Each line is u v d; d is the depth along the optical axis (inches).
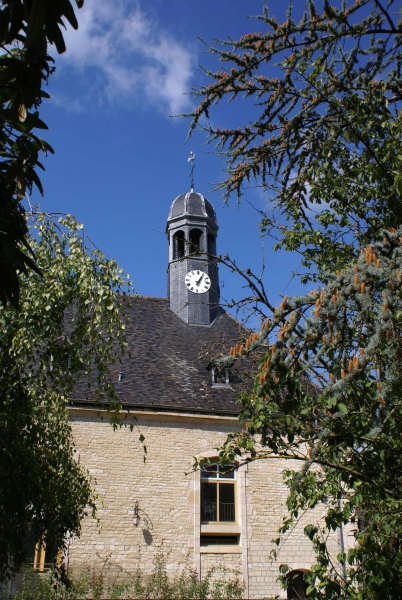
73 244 357.7
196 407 658.2
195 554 597.0
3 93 146.8
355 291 176.7
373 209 292.4
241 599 569.9
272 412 194.2
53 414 376.2
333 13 231.6
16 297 147.0
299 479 187.6
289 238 301.9
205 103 258.2
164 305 871.1
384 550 207.3
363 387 179.6
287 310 182.1
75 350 345.1
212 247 923.4
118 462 614.5
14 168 155.8
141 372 700.0
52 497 341.4
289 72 252.7
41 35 129.0
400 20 255.3
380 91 261.7
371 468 219.6
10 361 326.0
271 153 276.5
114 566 572.4
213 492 635.5
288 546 621.0
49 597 496.7
